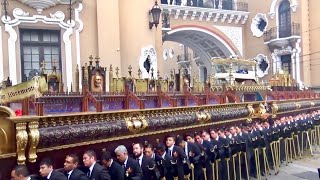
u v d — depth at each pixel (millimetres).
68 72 12047
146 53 13445
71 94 6840
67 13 12125
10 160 5309
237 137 10789
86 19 12453
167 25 23672
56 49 12266
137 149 7332
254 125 12328
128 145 7844
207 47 30047
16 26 11383
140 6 13477
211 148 9500
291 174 12297
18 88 6496
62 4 12039
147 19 13695
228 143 10203
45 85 6285
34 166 5742
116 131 7293
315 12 25469
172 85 10805
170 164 7922
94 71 8305
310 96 20047
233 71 16203
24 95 6309
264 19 28016
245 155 11000
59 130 6023
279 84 21234
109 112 7160
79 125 6508
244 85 14594
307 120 15852
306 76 25656
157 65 15141
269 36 27391
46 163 5449
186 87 10602
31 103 6113
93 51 12531
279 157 13211
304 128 15289
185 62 36500
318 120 16578
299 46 25734
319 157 14977
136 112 7906
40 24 11711
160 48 15555
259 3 28266
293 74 26016
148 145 7512
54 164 6129
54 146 5977
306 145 15477
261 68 28359
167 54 40906
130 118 7770
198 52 31688
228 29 28516
